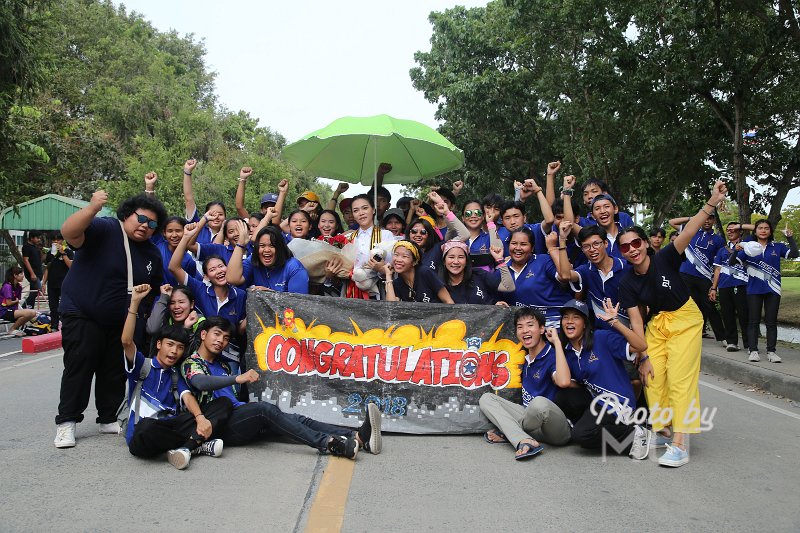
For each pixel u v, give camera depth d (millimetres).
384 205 8438
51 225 23578
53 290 13625
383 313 5953
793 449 5586
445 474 4766
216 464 4895
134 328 5176
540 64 18625
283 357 5887
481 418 5898
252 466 4859
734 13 13258
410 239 6816
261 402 5340
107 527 3666
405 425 5871
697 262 11398
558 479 4691
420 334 5949
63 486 4340
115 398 5742
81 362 5320
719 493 4422
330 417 5816
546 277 6266
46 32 14109
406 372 5914
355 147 8555
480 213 7215
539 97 22328
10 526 3652
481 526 3801
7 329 13836
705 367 10141
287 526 3736
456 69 23906
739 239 10617
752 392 8398
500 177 24734
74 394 5324
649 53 14008
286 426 5246
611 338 5359
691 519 3941
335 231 7332
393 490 4398
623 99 14391
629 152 17406
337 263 6570
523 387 5816
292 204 40562
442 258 6379
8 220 23609
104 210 27984
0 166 13336
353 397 5871
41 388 8008
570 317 5391
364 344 5918
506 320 5988
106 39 37156
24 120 17891
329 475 4676
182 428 5035
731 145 14898
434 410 5898
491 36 22734
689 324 5242
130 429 5141
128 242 5457
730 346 10688
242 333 6145
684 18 13406
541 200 7031
